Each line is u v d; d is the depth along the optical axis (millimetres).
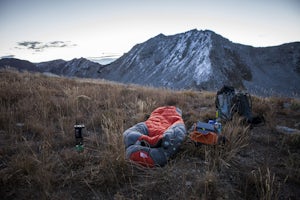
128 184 2758
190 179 2848
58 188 2668
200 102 6742
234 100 4938
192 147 3457
